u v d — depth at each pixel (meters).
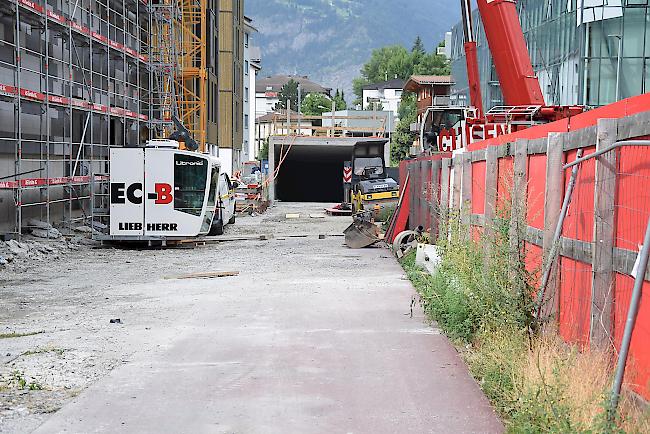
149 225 24.48
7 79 23.83
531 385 7.27
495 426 7.15
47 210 24.02
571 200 8.70
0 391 8.41
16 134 22.06
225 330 11.65
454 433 6.97
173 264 20.45
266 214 45.03
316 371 9.15
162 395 8.18
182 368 9.33
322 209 51.19
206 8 51.44
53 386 8.62
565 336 8.75
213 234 29.83
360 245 24.73
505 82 20.20
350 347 10.40
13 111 24.23
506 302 9.51
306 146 55.94
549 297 9.16
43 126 26.75
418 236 21.34
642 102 7.04
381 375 8.95
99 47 29.89
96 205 31.64
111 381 8.73
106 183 31.09
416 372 9.08
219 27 64.50
